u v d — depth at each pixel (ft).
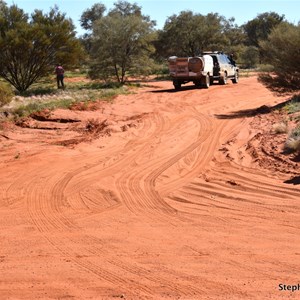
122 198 34.22
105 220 29.99
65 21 110.73
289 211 29.66
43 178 39.83
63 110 70.13
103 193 35.47
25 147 51.21
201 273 21.59
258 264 22.44
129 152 48.03
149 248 25.02
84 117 66.80
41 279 21.42
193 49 185.47
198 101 84.23
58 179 39.42
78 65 118.21
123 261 23.32
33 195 35.68
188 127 59.62
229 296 19.26
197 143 50.52
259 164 39.88
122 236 27.02
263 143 46.55
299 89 74.33
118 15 131.54
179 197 33.83
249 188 34.27
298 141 42.19
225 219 29.17
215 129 57.41
